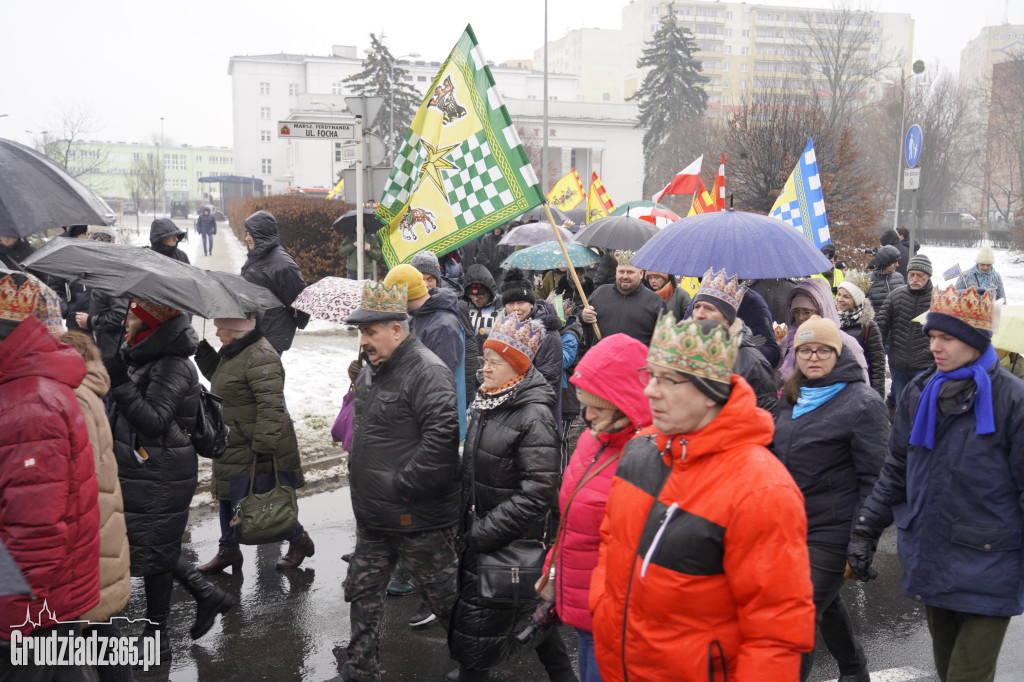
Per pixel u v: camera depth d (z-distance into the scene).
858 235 23.28
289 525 5.47
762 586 2.29
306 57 97.00
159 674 4.47
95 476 3.21
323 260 19.30
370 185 8.52
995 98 65.06
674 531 2.41
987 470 3.34
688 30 63.97
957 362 3.40
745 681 2.29
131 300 4.50
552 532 3.96
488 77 5.76
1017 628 5.27
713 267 4.62
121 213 67.69
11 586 2.34
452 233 5.93
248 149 97.69
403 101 57.56
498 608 3.64
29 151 3.63
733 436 2.38
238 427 5.52
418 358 4.04
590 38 141.00
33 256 4.35
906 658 4.78
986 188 66.12
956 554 3.41
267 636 4.93
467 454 3.87
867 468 3.81
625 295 7.13
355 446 4.12
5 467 2.95
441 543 4.09
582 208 16.14
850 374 3.94
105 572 3.57
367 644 4.10
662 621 2.44
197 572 4.71
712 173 29.23
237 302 4.59
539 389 3.78
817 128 24.48
